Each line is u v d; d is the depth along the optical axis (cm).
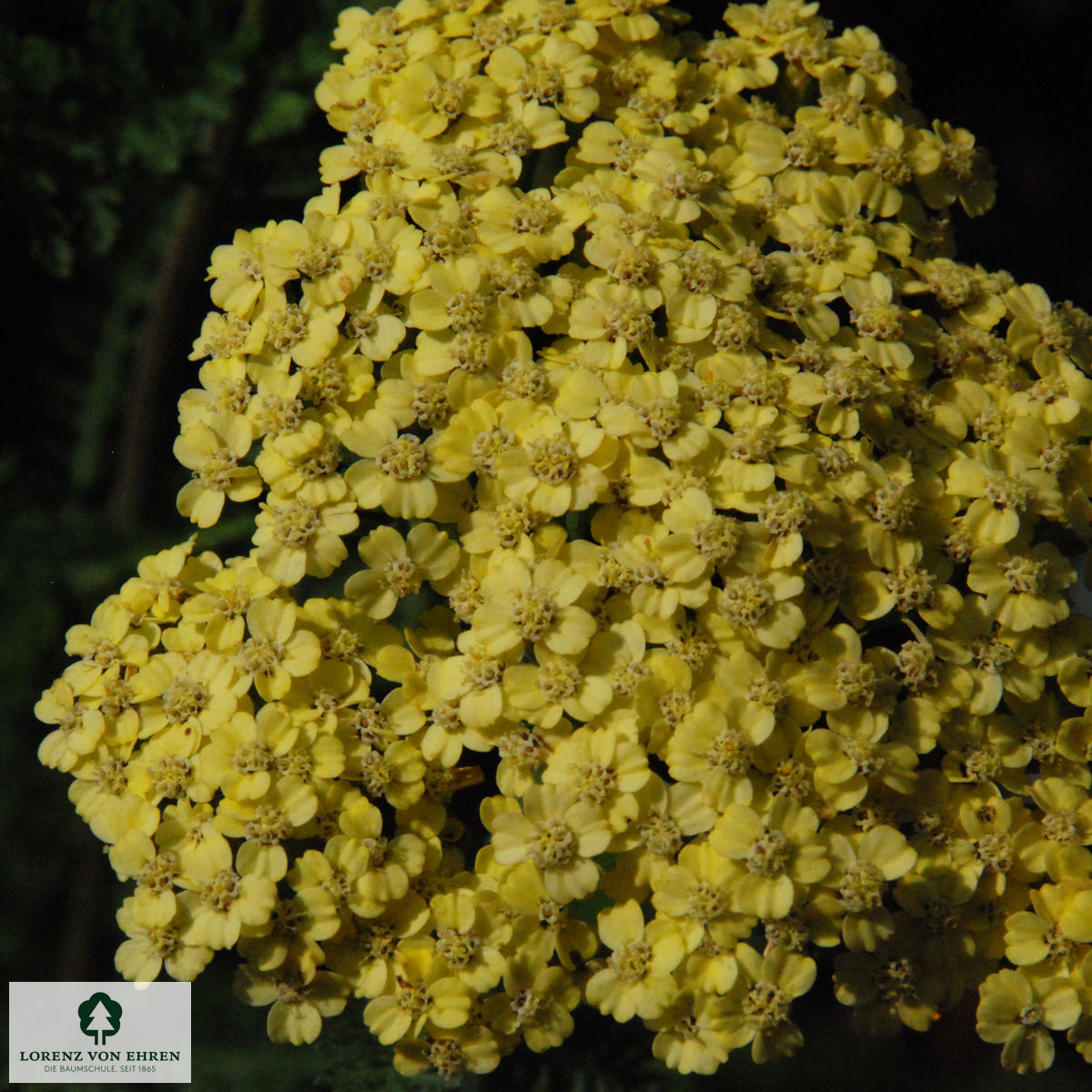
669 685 18
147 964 18
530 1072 18
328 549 18
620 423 18
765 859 18
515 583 18
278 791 18
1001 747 18
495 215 19
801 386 18
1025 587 18
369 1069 19
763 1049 18
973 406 19
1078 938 18
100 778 18
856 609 18
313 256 19
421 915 18
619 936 18
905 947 18
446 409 18
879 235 19
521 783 18
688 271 19
